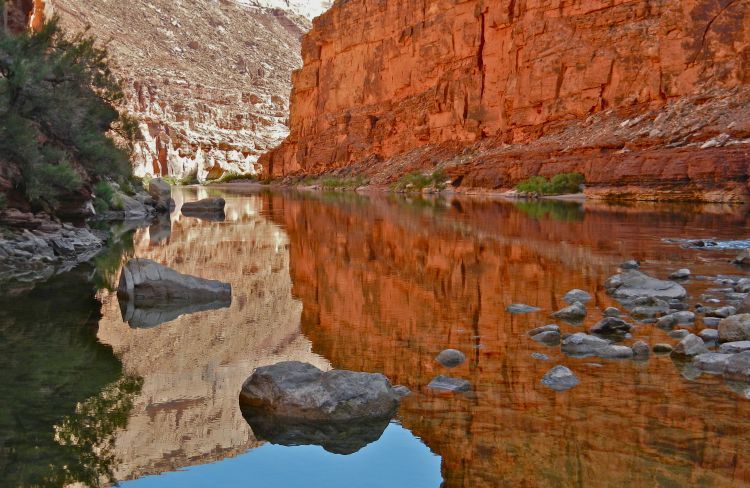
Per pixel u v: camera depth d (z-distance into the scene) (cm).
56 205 1584
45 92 1638
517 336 690
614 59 4444
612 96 4444
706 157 3067
